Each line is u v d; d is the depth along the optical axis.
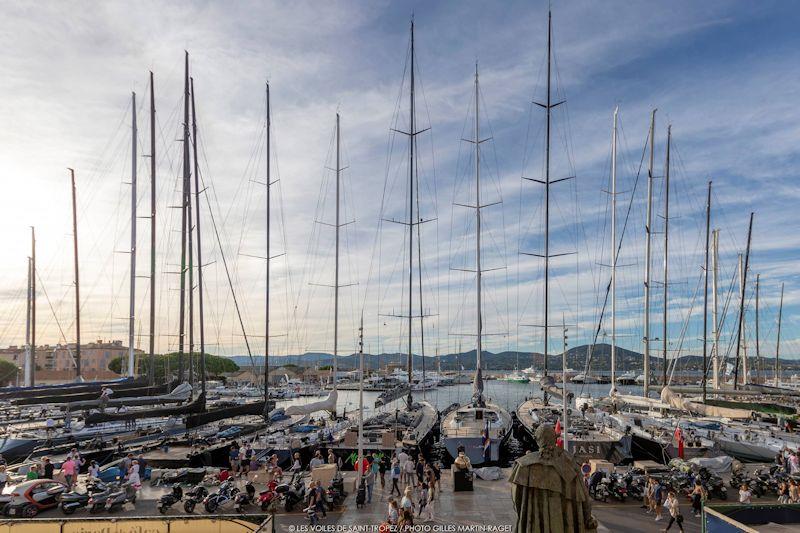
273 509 24.45
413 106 56.19
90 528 14.98
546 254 51.00
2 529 14.84
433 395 121.50
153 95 51.78
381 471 30.25
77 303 54.34
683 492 26.69
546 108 51.62
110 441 35.09
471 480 27.44
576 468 7.95
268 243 49.50
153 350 48.22
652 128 56.81
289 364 138.00
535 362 164.88
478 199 55.62
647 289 54.16
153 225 50.41
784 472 28.84
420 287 57.53
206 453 32.84
